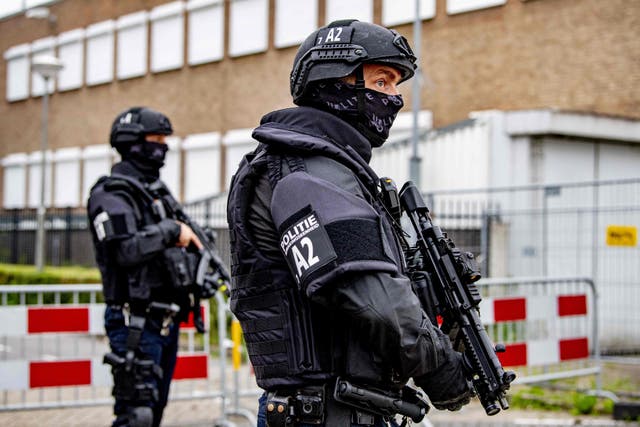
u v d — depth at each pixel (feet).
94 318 21.12
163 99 83.87
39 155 101.71
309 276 8.02
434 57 58.95
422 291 8.98
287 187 8.35
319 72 8.82
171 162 82.43
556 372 25.80
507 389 8.89
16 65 105.70
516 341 23.80
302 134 8.69
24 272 50.62
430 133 42.86
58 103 98.37
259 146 9.27
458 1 57.62
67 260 66.18
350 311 8.04
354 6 65.16
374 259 8.04
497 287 25.66
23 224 71.46
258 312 8.70
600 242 34.09
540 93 53.62
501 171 39.78
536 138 39.06
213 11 78.02
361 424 8.58
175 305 16.14
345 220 8.08
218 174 77.10
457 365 8.64
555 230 35.06
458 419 23.22
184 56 81.30
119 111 89.20
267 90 72.79
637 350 32.12
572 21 52.31
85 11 94.38
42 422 23.15
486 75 56.24
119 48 89.40
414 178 38.40
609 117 39.73
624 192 34.81
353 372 8.39
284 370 8.53
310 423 8.52
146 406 15.76
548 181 38.88
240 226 8.82
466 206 37.99
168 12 82.38
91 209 15.98
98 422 23.17
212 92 78.28
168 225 15.94
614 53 50.52
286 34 71.10
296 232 8.17
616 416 23.12
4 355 30.81
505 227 36.14
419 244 9.29
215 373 28.81
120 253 15.55
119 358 15.76
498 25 55.72
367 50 8.80
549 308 24.23
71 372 20.84
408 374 8.30
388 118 9.07
